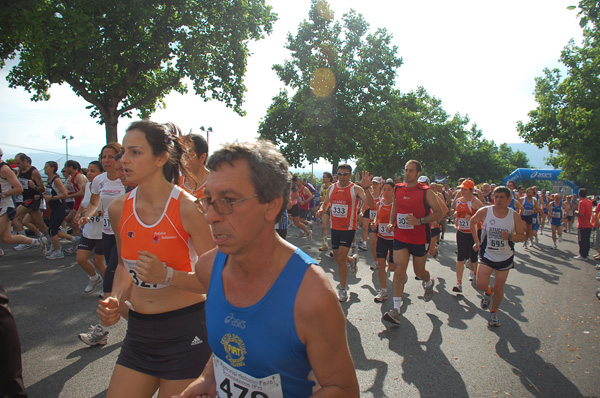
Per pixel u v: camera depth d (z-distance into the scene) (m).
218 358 1.30
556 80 24.88
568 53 23.03
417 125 31.77
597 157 22.08
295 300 1.11
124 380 1.96
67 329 4.30
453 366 3.79
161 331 1.96
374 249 7.81
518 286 7.20
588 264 9.89
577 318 5.34
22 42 10.72
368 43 24.67
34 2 9.98
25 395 2.04
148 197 2.03
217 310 1.26
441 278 7.58
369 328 4.74
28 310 4.87
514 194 12.88
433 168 37.62
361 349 4.12
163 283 1.83
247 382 1.23
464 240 6.48
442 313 5.41
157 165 2.01
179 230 1.98
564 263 9.91
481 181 59.53
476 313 5.46
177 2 14.08
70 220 9.27
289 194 1.25
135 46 14.70
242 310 1.18
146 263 1.79
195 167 3.56
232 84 17.17
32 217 8.65
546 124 23.86
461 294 6.39
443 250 11.33
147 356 1.97
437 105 39.34
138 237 2.00
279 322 1.12
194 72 15.52
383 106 24.55
